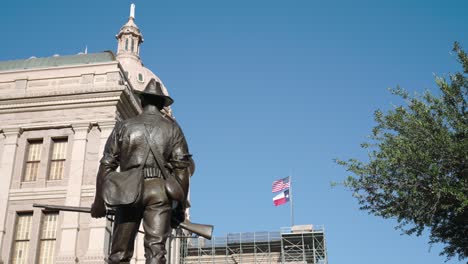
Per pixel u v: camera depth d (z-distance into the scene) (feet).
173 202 20.48
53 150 105.81
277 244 215.31
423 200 65.21
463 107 66.44
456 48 67.67
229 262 216.74
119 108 106.73
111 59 119.03
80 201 98.73
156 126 21.18
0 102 107.86
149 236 19.53
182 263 204.95
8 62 125.59
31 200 100.99
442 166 64.18
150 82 22.81
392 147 67.26
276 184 216.33
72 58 121.29
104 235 95.04
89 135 104.22
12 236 98.63
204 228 22.02
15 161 104.68
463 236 70.13
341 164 70.33
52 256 96.22
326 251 207.92
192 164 22.50
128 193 19.42
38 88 109.91
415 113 68.28
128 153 20.79
